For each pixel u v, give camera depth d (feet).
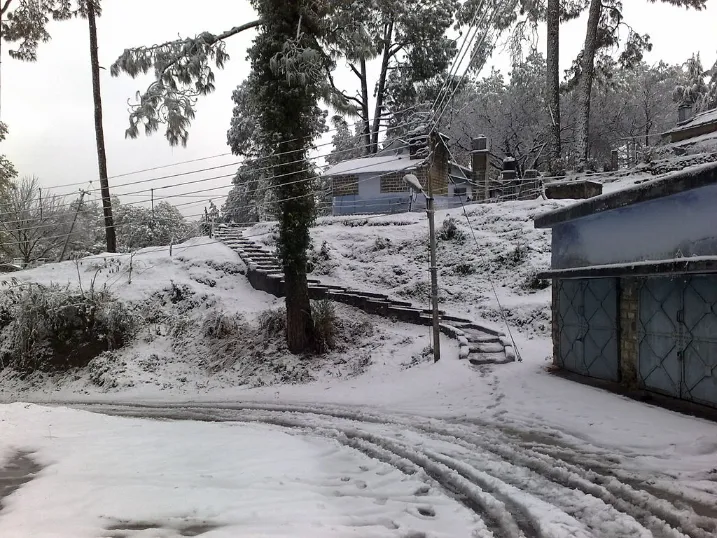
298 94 46.39
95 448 23.25
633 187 27.71
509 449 23.11
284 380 45.44
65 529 14.06
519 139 137.90
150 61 49.37
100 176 84.58
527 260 57.67
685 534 14.40
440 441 25.16
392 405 34.47
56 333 56.39
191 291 61.82
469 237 64.95
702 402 24.70
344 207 97.14
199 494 17.10
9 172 94.73
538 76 132.67
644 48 104.37
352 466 21.30
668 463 19.93
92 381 51.16
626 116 141.79
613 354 31.50
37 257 100.37
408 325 51.52
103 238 122.93
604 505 16.52
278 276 60.18
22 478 18.90
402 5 112.16
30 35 68.49
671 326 26.76
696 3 94.32
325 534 14.03
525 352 42.01
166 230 138.21
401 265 63.98
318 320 48.80
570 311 35.96
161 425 29.76
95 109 84.69
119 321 55.93
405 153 101.91
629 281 30.22
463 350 41.39
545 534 14.71
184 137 50.62
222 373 49.03
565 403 29.22
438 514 16.20
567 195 73.31
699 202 24.12
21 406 35.14
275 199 50.83
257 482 18.61
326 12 48.52
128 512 15.44
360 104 132.77
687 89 141.79
